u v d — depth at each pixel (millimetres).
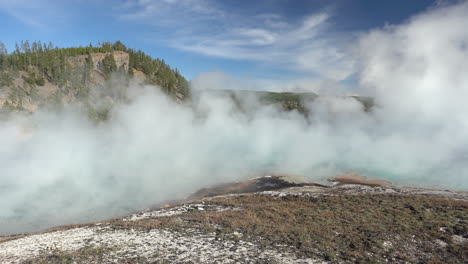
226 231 18000
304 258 13562
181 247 15195
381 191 36031
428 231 16781
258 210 24750
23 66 125812
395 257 13727
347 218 20531
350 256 13703
